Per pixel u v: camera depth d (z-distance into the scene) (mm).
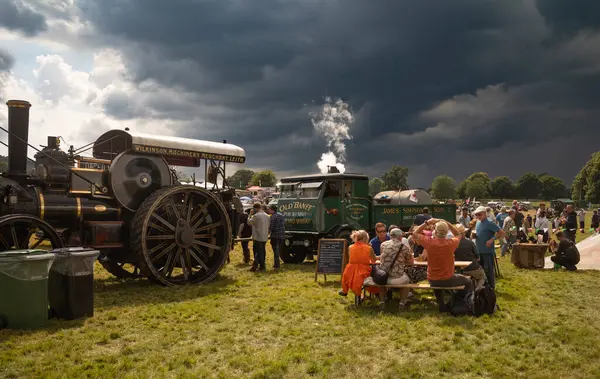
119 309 7828
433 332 6438
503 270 12469
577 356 5465
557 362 5281
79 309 7137
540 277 11156
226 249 11000
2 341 6020
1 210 8352
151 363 5332
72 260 7117
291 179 14953
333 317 7332
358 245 8125
